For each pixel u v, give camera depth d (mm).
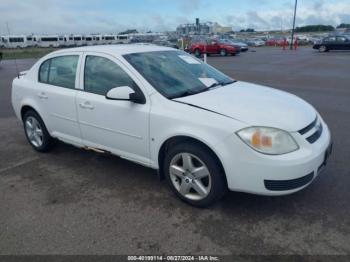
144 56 3799
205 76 3945
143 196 3516
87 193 3621
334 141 4941
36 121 4734
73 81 4066
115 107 3531
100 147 3930
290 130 2840
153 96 3303
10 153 4910
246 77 12664
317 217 3018
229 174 2891
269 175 2766
